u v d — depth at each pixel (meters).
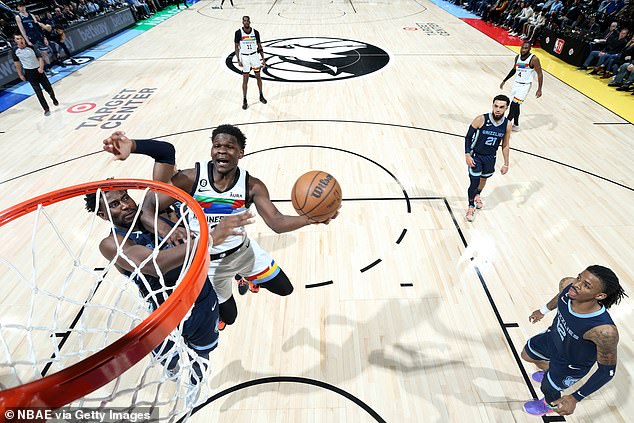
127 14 14.33
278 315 3.45
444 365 3.03
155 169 2.09
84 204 4.85
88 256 4.07
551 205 4.80
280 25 14.22
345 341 3.21
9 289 3.66
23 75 7.09
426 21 14.73
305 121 6.93
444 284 3.73
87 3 13.03
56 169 5.65
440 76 9.08
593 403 2.76
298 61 10.18
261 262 2.84
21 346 3.08
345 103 7.69
